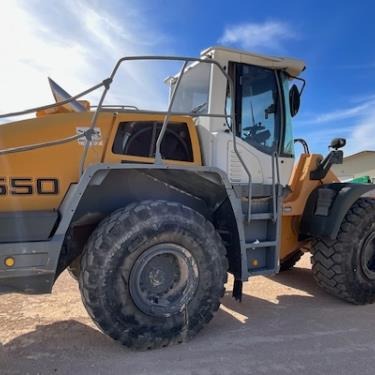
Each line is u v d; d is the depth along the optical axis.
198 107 3.66
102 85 2.83
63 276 4.75
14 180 2.79
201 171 2.99
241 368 2.52
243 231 3.18
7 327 3.19
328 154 4.14
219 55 3.50
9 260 2.53
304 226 4.07
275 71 3.85
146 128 3.23
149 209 2.79
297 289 4.50
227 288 4.48
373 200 4.05
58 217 2.73
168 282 2.93
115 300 2.68
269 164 3.70
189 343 2.91
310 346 2.87
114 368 2.51
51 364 2.57
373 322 3.40
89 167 2.67
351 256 3.84
